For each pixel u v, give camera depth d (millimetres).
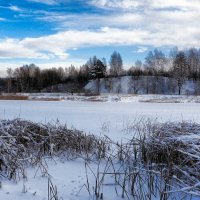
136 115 16172
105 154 5949
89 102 34812
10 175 4367
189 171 3916
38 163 5039
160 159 4668
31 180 4363
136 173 3949
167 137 4914
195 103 34688
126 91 67250
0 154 4594
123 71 83250
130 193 3943
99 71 77188
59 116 15797
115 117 15484
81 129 10359
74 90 59375
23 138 5785
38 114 16969
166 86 67375
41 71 80500
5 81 76812
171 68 78438
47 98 39969
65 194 3918
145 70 80938
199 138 4324
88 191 3986
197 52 76188
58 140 6039
